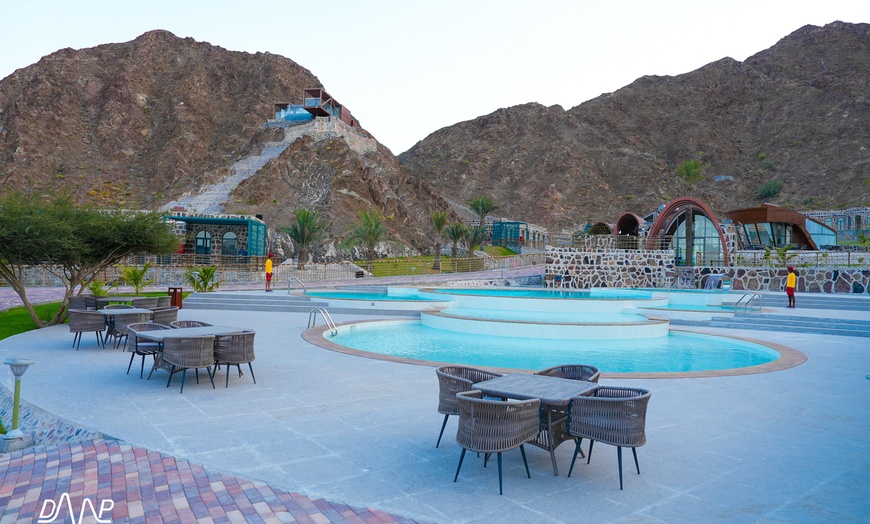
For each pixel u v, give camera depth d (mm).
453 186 134875
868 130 139625
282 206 66000
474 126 165750
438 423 5945
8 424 6398
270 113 121125
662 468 4738
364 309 18953
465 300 20391
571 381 5234
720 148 157875
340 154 75000
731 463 4883
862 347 12773
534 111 166250
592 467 4750
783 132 157875
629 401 4352
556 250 33031
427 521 3668
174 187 93938
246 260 40625
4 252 13094
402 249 60281
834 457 5078
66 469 4598
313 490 4145
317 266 39812
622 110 179125
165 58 134125
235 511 3805
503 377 5375
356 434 5527
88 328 10961
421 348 12961
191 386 7637
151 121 114438
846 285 27359
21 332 13734
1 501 4062
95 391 7266
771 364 10125
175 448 5043
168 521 3676
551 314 18594
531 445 5328
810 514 3838
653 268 34062
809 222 45594
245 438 5352
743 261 34000
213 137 113938
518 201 124438
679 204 33844
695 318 18219
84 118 108812
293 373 8625
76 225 14352
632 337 14664
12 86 110125
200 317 17500
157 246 15688
